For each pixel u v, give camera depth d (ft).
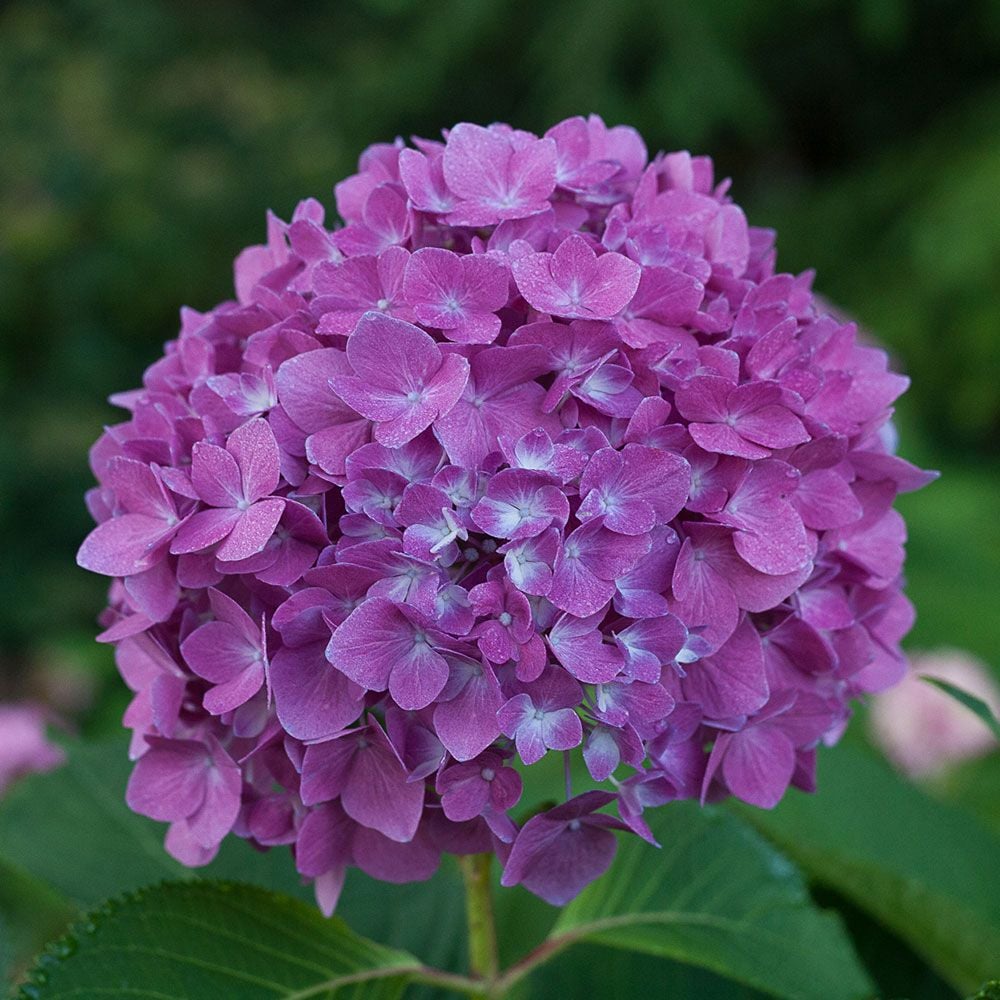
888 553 2.03
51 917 3.77
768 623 1.98
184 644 1.90
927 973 2.40
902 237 11.04
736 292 2.00
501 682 1.85
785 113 14.03
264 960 2.05
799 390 1.94
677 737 1.92
